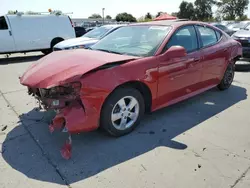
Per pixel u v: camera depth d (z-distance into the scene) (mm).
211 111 4027
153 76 3174
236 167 2510
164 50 3344
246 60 8070
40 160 2600
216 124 3525
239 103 4445
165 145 2916
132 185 2223
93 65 2699
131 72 2918
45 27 11172
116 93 2873
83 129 2660
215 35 4578
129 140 3023
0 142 2965
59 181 2271
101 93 2680
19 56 11828
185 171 2430
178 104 4332
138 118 3240
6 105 4273
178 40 3619
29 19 10742
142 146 2889
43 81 2643
